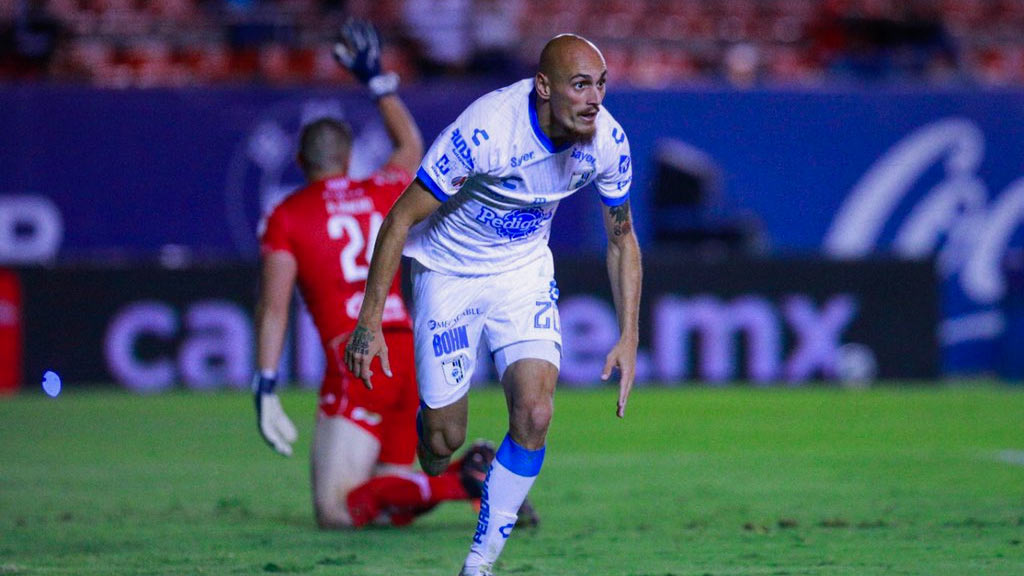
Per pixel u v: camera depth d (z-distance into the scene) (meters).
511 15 67.44
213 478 29.12
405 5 66.81
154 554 19.03
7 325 50.56
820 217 60.97
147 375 51.28
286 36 65.94
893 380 55.12
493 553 16.02
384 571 17.48
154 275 51.47
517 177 16.09
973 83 67.75
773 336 54.34
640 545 19.66
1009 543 19.56
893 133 61.22
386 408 21.95
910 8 73.56
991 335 61.41
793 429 39.62
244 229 57.19
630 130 59.78
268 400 21.92
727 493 26.14
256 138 57.09
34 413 43.81
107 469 30.66
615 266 17.28
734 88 60.41
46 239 56.22
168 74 64.94
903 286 55.31
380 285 15.86
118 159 56.53
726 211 60.31
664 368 53.62
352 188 22.53
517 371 16.39
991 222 61.59
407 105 57.47
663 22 72.62
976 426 40.47
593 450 34.50
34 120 56.06
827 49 71.25
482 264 17.00
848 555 18.50
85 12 67.06
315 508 21.80
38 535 21.02
